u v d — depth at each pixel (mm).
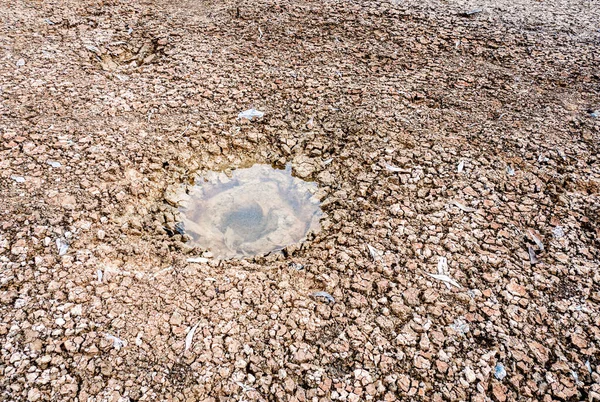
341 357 2105
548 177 2971
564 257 2541
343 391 2000
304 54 3953
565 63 4008
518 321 2254
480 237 2605
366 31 4316
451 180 2910
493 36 4332
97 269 2346
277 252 2590
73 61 3658
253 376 2029
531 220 2715
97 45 3867
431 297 2328
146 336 2123
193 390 1973
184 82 3549
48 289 2230
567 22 4617
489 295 2352
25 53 3666
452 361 2105
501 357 2123
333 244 2574
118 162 2877
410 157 3047
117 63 3764
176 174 2955
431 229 2635
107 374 1992
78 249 2412
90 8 4359
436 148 3121
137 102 3330
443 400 1990
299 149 3129
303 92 3535
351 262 2475
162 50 3891
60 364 2000
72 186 2699
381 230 2627
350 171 2977
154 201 2803
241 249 2617
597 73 3896
